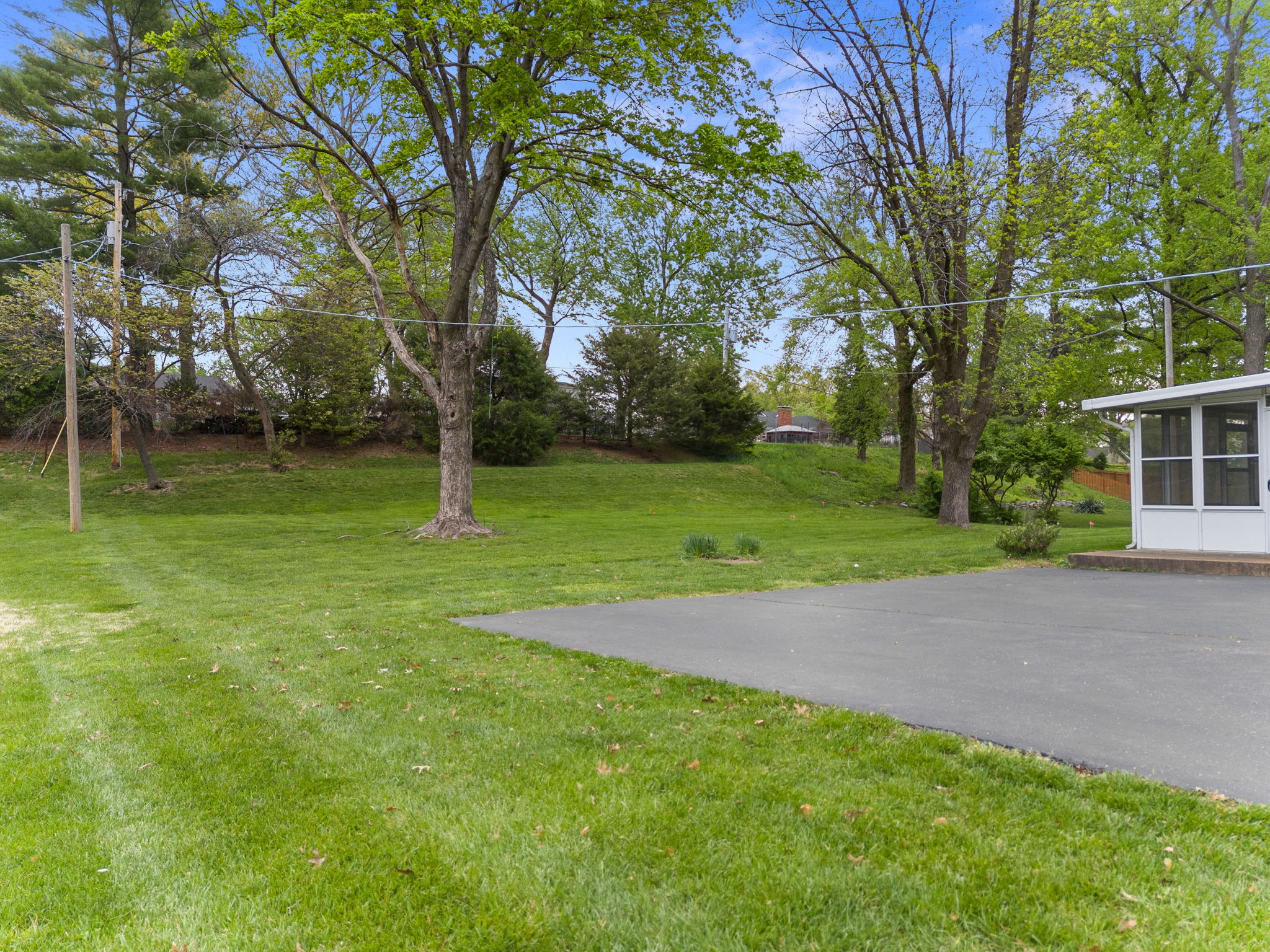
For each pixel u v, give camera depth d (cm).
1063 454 2400
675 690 496
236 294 2648
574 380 4400
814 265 2277
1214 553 1206
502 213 2123
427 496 3084
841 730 407
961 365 2208
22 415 3056
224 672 574
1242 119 2033
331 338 2955
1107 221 2156
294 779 361
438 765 374
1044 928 230
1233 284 2027
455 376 1867
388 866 279
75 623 812
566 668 564
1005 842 283
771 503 3528
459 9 1440
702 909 248
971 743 379
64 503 2605
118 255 2594
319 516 2538
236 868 278
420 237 2288
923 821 303
